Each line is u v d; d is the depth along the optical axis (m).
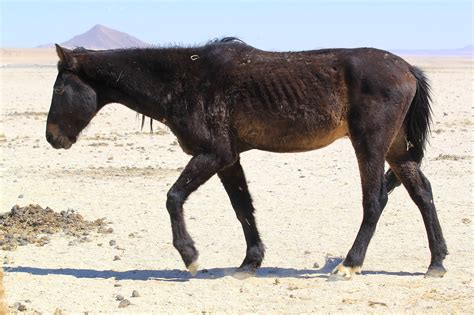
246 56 9.27
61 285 8.98
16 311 7.89
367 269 9.69
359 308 7.98
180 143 9.52
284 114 9.11
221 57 9.28
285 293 8.61
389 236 11.42
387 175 9.95
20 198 14.39
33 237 11.40
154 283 9.11
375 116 8.97
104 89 9.70
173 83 9.37
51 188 15.36
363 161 9.06
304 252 10.62
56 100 9.67
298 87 9.07
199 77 9.28
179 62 9.36
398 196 14.30
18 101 36.28
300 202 14.03
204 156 9.21
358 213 13.04
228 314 7.85
